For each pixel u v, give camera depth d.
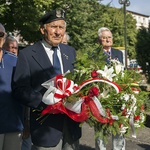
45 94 2.40
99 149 4.04
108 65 2.79
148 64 13.59
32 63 2.67
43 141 2.62
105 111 2.51
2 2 13.16
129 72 2.83
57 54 2.80
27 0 13.22
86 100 2.46
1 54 3.14
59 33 2.71
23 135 3.80
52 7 15.35
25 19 14.10
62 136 2.70
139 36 14.05
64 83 2.42
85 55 2.70
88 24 22.39
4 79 3.10
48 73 2.68
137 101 2.75
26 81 2.62
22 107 3.27
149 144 5.89
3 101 3.08
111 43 4.26
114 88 2.56
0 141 3.13
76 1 21.50
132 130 2.70
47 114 2.62
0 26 3.08
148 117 7.46
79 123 2.75
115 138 3.99
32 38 16.22
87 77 2.57
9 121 3.12
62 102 2.41
